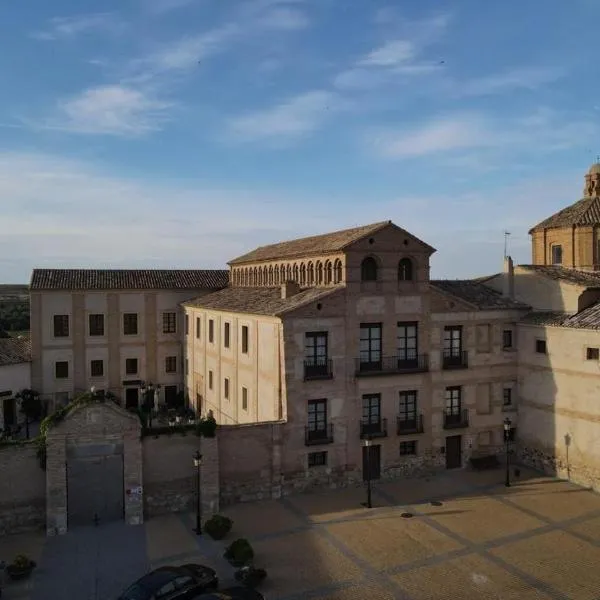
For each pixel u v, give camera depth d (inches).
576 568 980.6
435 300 1477.6
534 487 1374.3
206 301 2054.6
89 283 2215.8
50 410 2151.8
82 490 1153.4
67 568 987.3
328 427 1368.1
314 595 899.4
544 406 1480.1
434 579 946.7
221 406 1819.6
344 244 1385.3
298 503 1283.2
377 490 1362.0
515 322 1566.2
